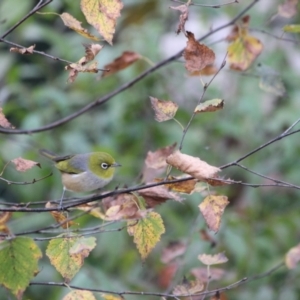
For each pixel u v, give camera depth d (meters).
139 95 12.52
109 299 6.17
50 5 12.21
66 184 9.73
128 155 12.36
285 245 12.06
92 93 12.94
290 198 13.04
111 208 6.37
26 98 12.56
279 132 13.16
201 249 10.39
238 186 13.06
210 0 13.59
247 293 11.23
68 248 5.93
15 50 5.80
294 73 13.39
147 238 6.23
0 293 9.66
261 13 13.63
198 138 12.77
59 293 10.37
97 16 5.64
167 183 6.04
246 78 13.16
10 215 5.96
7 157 11.47
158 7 14.07
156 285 11.70
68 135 12.30
